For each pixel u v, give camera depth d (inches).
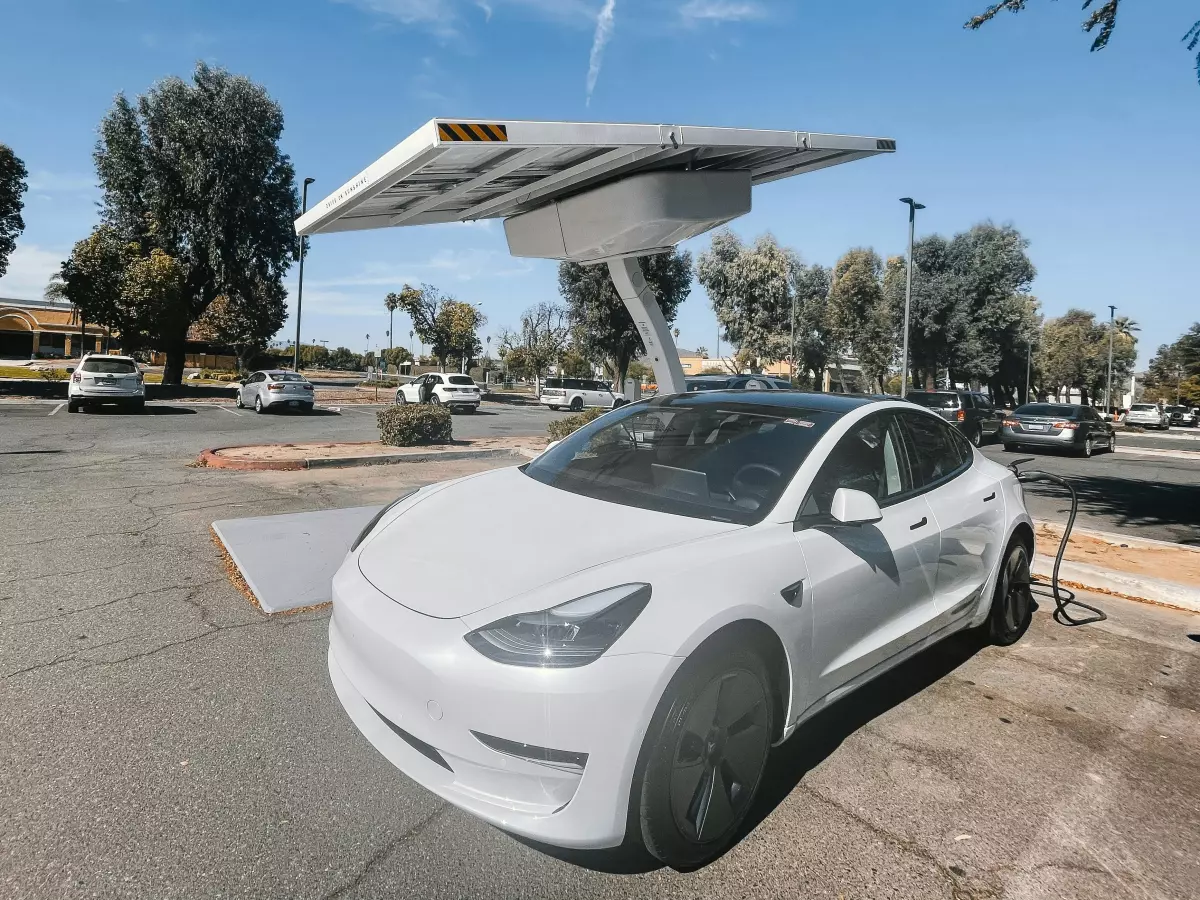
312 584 198.7
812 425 138.4
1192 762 127.0
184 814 103.2
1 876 89.7
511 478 145.8
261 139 1223.5
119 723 127.1
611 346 1354.6
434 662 92.9
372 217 262.4
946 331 1535.4
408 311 1699.1
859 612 122.9
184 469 402.0
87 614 177.0
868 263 1608.0
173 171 1203.2
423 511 131.4
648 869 96.8
